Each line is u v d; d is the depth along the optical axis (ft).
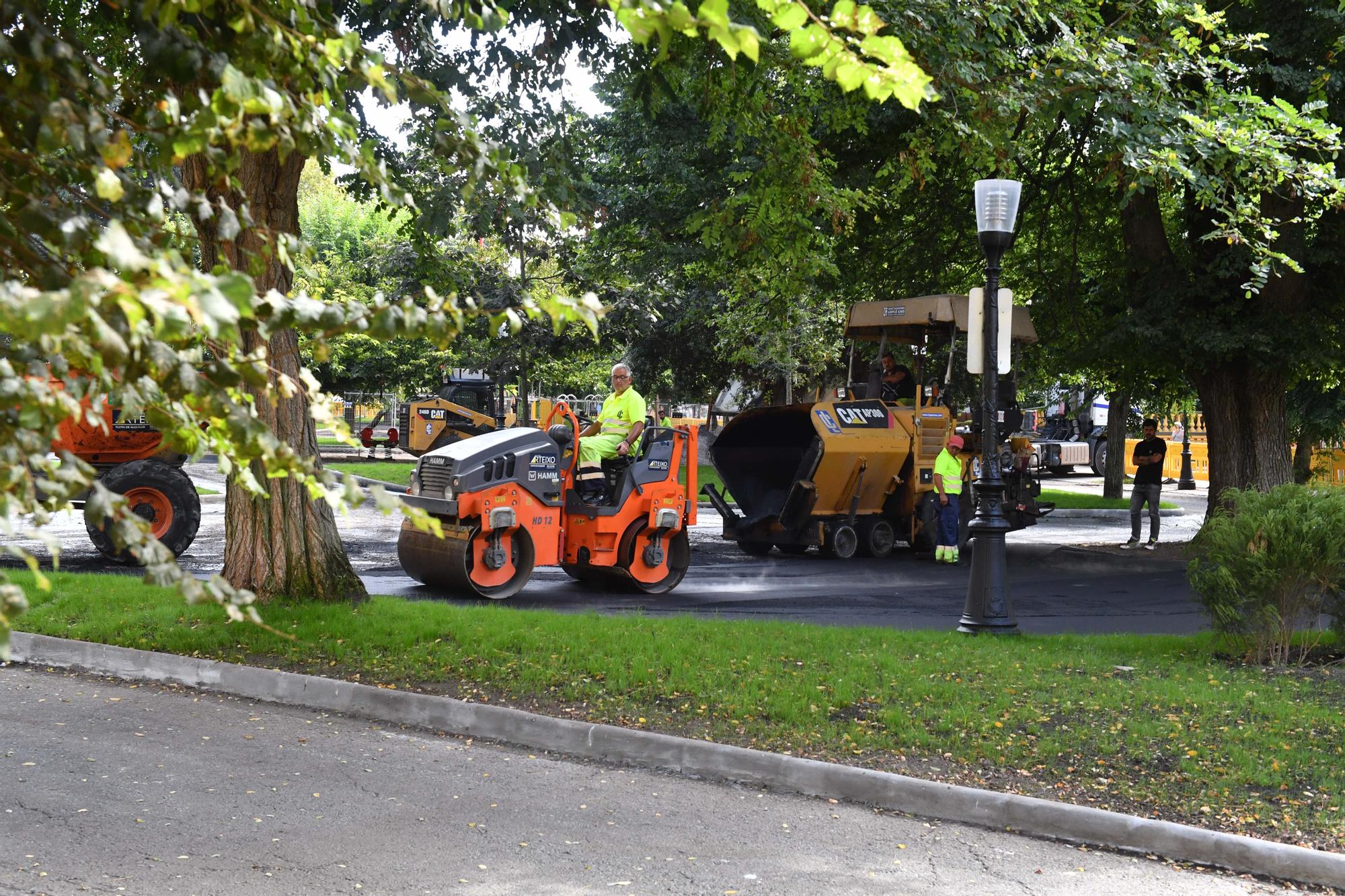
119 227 5.56
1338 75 52.16
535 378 146.20
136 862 17.48
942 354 63.82
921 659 30.50
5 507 6.09
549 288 92.38
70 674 30.25
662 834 19.80
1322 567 31.17
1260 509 32.45
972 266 77.66
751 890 17.38
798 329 108.06
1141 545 67.56
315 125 8.86
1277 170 38.06
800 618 40.86
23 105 7.07
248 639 31.01
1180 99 41.68
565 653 30.22
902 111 55.16
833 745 23.77
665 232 71.87
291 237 8.71
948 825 20.84
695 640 32.07
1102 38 38.22
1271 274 59.21
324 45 8.61
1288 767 22.43
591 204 38.04
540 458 43.34
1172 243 73.51
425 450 119.55
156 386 7.45
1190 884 18.28
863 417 60.08
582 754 24.64
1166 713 25.88
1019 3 36.22
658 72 34.83
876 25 7.51
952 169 64.44
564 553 45.39
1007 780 21.98
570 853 18.70
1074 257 69.36
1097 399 156.46
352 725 26.30
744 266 49.26
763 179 41.68
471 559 42.68
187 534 47.14
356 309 7.97
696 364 128.06
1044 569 57.77
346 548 57.16
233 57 8.28
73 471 6.55
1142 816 20.30
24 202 7.16
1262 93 55.98
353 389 158.30
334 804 20.68
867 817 21.13
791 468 60.39
